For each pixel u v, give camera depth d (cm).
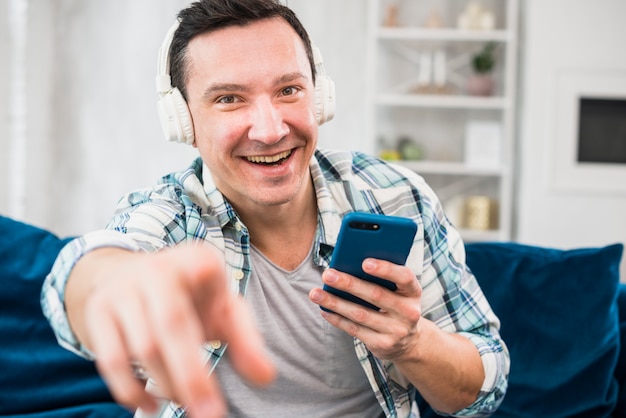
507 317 153
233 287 114
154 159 483
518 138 463
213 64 109
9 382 157
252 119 108
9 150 423
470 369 114
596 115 434
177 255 37
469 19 453
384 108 482
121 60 479
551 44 432
